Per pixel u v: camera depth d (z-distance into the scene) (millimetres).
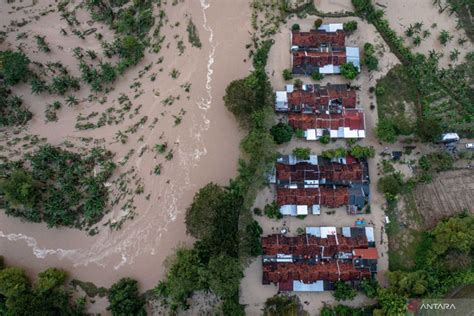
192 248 67438
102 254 69250
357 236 68188
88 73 74250
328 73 74125
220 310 65062
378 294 64688
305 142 72188
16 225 70125
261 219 69500
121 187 70938
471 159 71812
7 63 71750
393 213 70062
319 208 69312
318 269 66375
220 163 71562
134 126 73125
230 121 72875
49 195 69938
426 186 71125
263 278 66562
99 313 67125
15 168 70688
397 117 73312
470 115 72812
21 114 73750
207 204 63062
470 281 65188
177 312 67000
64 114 74250
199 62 75188
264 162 67188
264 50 74500
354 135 71438
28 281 66875
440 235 65938
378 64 75000
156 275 68250
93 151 71812
